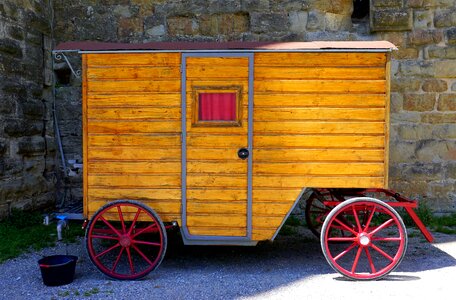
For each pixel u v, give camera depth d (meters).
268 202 4.34
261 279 4.22
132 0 6.89
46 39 6.82
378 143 4.29
